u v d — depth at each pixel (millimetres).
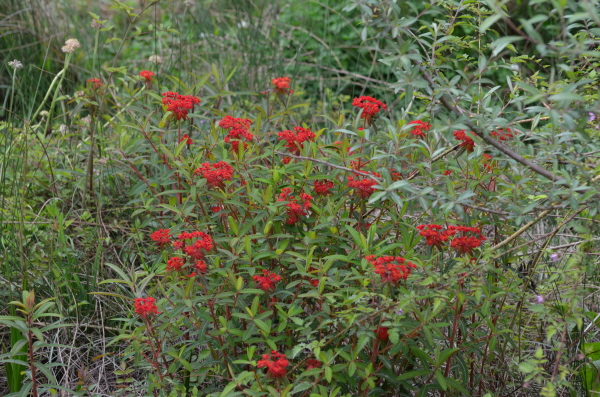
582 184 2066
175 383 2252
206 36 5395
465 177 2455
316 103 5254
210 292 2229
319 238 2246
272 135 3307
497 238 2490
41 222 3150
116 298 3035
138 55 5715
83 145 3793
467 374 2207
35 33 5062
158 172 3244
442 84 2102
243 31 5359
